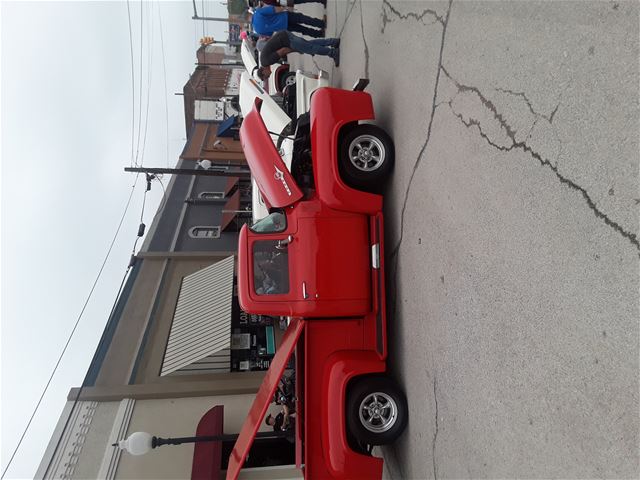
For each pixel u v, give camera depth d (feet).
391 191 15.53
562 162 7.64
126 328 29.84
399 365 14.53
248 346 30.17
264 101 21.35
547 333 7.74
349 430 14.23
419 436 12.89
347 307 14.52
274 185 15.38
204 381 25.09
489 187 9.68
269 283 15.03
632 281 6.23
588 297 6.93
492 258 9.46
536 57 8.43
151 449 19.85
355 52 22.04
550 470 7.49
